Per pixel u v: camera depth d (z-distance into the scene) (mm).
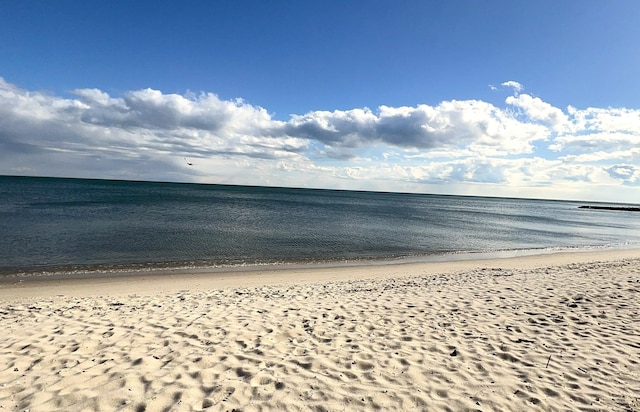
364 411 4180
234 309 8016
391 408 4238
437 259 19562
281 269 15773
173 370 5008
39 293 10695
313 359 5441
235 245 21578
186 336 6312
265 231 28203
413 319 7352
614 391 4559
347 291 10320
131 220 30719
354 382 4797
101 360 5320
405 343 6098
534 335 6418
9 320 7172
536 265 17125
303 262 17719
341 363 5352
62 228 24141
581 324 6945
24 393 4395
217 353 5613
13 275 13211
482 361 5406
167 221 31516
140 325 6852
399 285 11219
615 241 31922
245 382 4750
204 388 4578
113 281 12641
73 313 7699
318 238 26016
